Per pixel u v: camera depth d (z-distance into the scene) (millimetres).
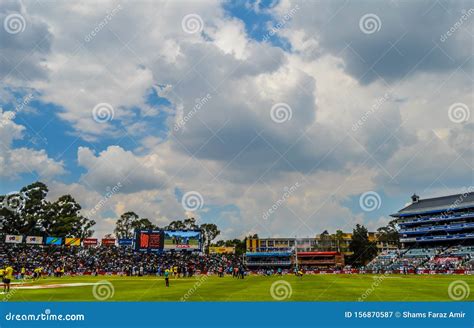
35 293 33500
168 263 103250
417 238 126688
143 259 105688
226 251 148750
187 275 77812
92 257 101688
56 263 89125
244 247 161250
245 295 31016
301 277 65125
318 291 34562
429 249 114000
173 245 113625
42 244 106312
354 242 128625
